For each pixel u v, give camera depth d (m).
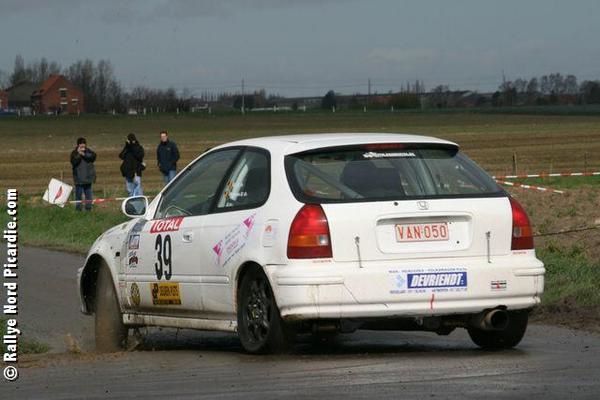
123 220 58.31
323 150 20.83
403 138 21.44
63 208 67.88
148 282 23.39
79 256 45.25
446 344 22.73
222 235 21.30
